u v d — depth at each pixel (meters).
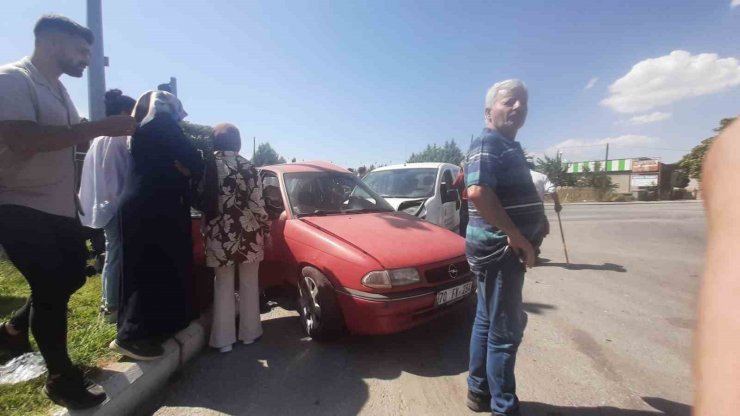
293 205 4.27
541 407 2.65
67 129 2.09
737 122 0.56
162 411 2.62
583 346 3.55
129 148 3.12
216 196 3.27
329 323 3.41
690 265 6.68
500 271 2.27
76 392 2.26
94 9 5.07
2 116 1.97
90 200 3.32
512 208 2.25
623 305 4.64
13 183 2.13
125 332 2.77
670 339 3.69
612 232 10.95
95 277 4.69
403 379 2.99
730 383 0.38
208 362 3.26
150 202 2.83
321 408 2.65
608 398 2.75
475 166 2.18
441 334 3.77
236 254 3.34
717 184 0.52
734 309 0.41
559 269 6.45
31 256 2.15
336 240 3.56
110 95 3.52
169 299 2.89
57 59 2.27
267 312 4.39
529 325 4.04
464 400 2.73
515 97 2.22
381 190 7.30
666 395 2.79
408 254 3.39
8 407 2.23
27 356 2.77
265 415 2.57
